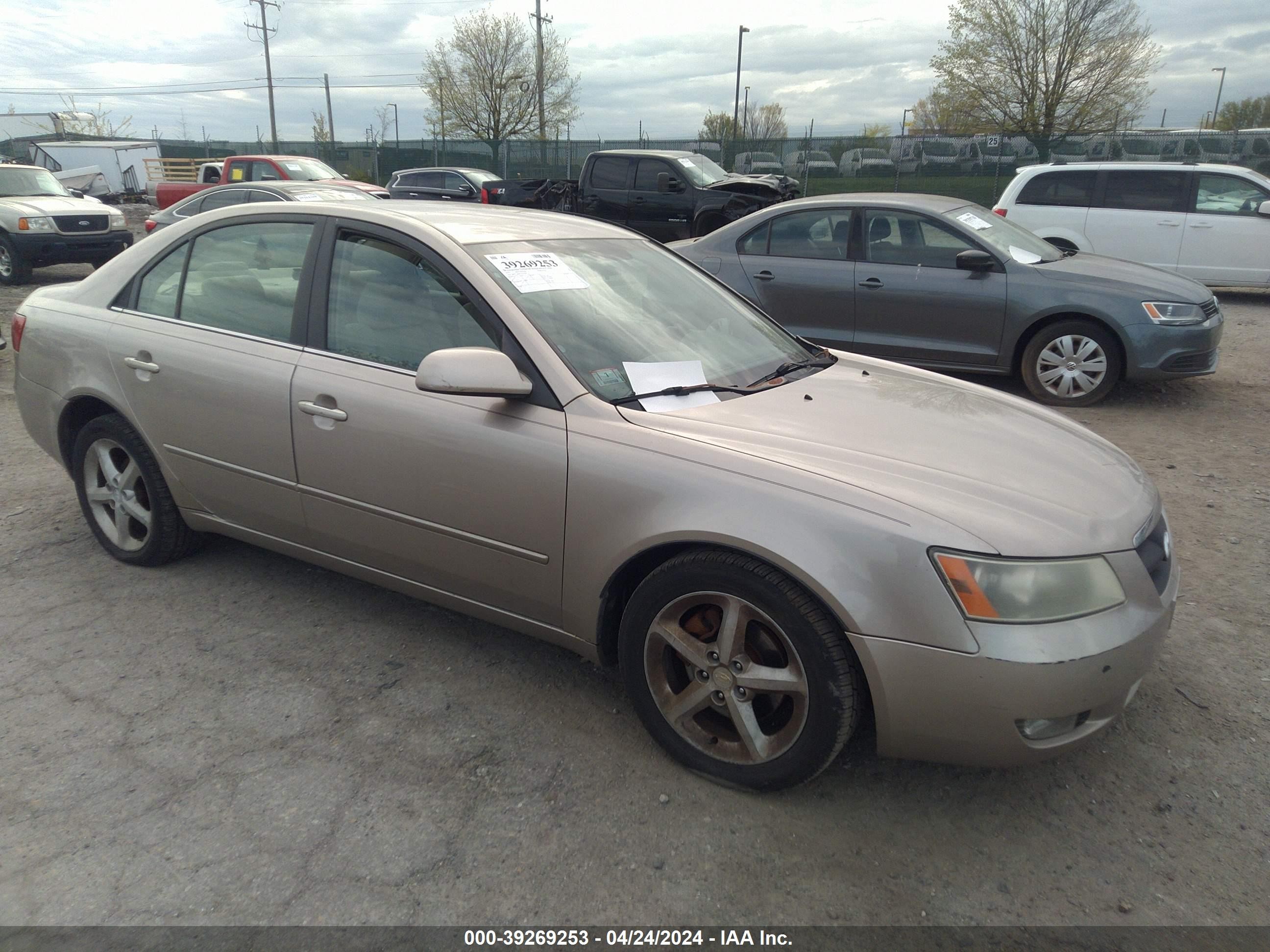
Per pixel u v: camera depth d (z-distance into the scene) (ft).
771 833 8.14
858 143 84.53
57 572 12.91
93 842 7.79
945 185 81.82
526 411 9.11
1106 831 8.31
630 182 48.91
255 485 11.12
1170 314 22.31
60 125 135.54
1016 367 24.04
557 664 10.84
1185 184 38.40
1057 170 40.14
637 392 9.38
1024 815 8.50
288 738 9.30
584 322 9.95
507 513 9.18
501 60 132.46
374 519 10.20
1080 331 23.04
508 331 9.37
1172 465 18.85
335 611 11.99
